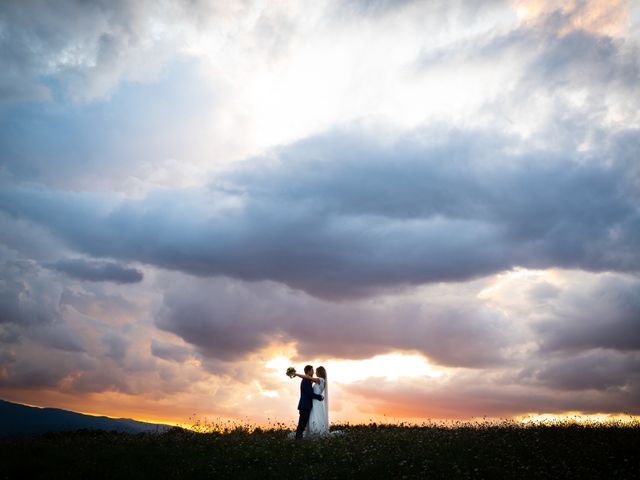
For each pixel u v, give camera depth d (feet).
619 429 67.56
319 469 49.42
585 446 57.31
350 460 52.24
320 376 71.00
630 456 53.72
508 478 47.01
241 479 48.14
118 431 73.67
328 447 57.88
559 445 57.88
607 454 54.34
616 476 47.62
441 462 51.21
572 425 71.10
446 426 75.56
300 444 59.98
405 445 59.47
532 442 59.47
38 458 55.26
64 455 56.08
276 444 60.75
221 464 52.70
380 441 61.57
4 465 51.90
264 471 50.21
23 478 49.19
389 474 48.32
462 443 59.16
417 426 79.00
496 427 71.05
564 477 47.44
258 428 75.72
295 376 69.77
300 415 68.39
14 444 63.26
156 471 50.60
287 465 51.88
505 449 56.70
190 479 48.62
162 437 67.15
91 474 49.55
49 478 48.19
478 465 50.65
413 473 48.60
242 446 59.11
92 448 60.18
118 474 49.29
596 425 70.90
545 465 50.80
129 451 57.98
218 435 67.97
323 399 69.56
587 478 47.03
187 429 72.74
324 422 68.74
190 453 57.06
